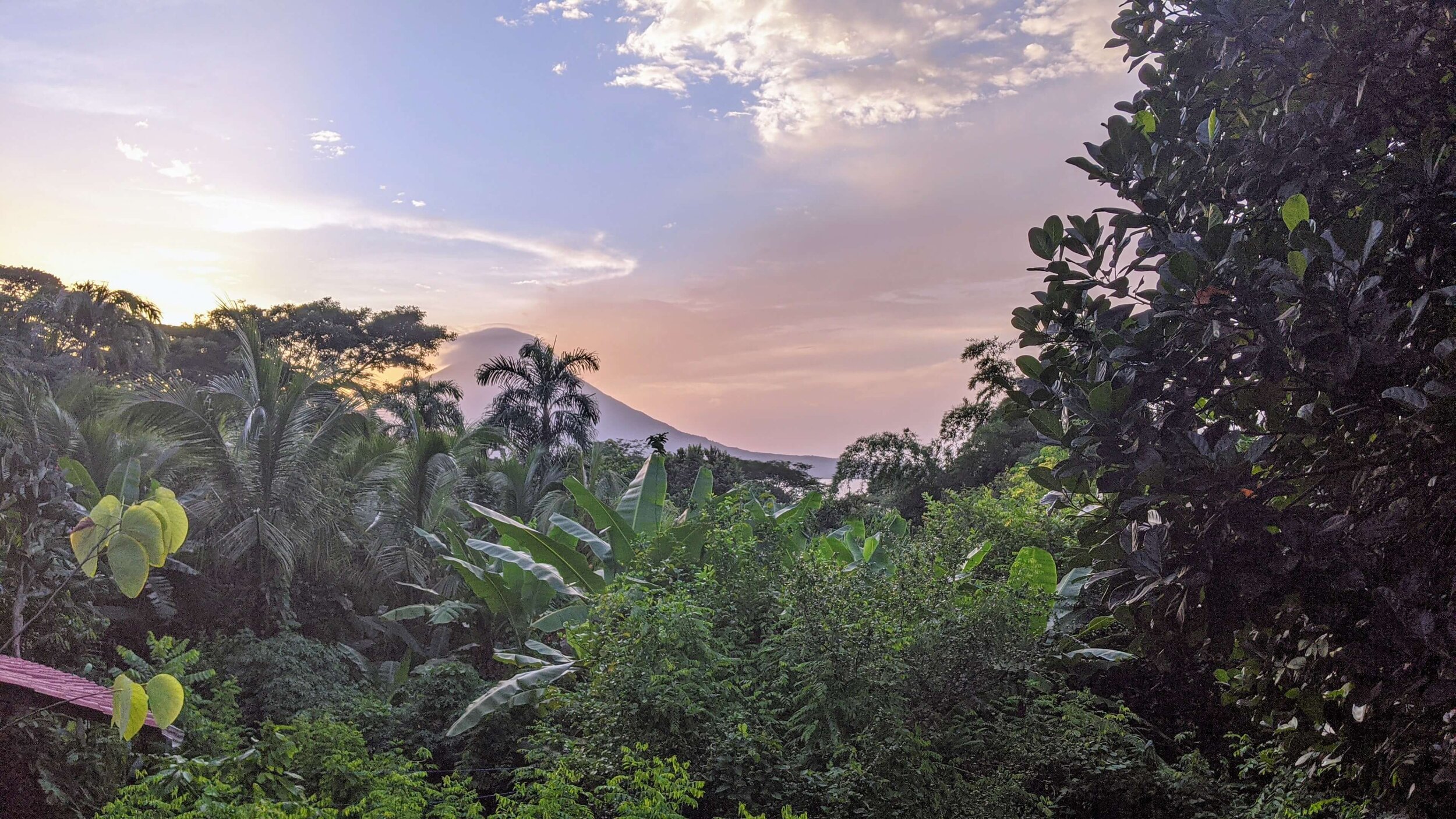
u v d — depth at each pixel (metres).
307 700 13.66
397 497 20.12
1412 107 3.62
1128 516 3.51
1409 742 3.42
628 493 14.84
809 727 9.34
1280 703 3.87
